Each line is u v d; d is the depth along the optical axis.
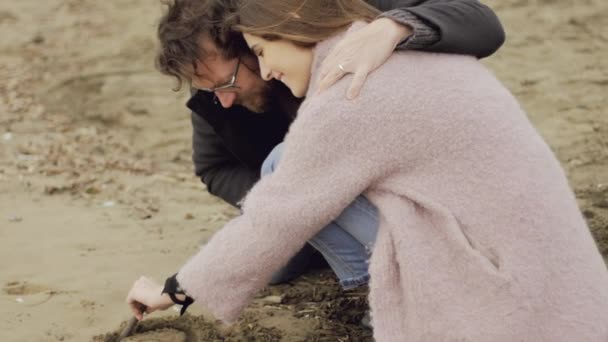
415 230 2.54
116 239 4.59
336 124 2.53
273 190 2.61
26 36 9.22
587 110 6.32
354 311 3.63
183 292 2.83
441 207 2.51
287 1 2.68
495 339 2.45
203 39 3.00
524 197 2.50
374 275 2.58
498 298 2.46
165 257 4.32
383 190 2.60
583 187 4.97
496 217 2.50
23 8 10.10
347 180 2.54
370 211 2.75
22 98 7.68
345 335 3.44
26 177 5.71
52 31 9.31
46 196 5.34
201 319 3.59
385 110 2.52
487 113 2.55
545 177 2.56
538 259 2.48
